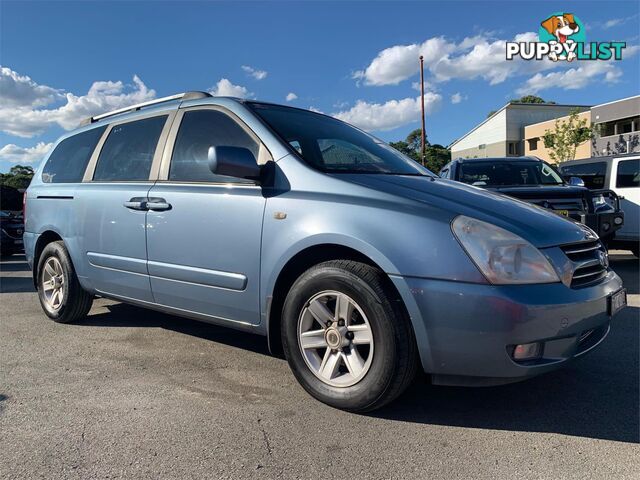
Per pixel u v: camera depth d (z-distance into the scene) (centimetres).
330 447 243
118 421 270
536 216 280
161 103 407
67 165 471
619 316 481
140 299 384
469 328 240
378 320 258
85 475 219
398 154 401
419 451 240
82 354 383
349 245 266
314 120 381
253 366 355
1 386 319
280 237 291
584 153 3709
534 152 4312
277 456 235
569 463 228
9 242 1159
